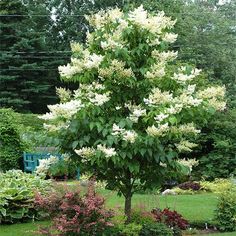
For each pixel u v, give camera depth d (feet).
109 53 24.80
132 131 23.76
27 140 58.08
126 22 24.88
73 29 121.70
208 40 84.69
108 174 26.50
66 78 25.68
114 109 25.55
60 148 25.63
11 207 32.83
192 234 30.30
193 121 25.13
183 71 25.14
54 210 24.79
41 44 109.40
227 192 33.32
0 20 107.86
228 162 57.82
